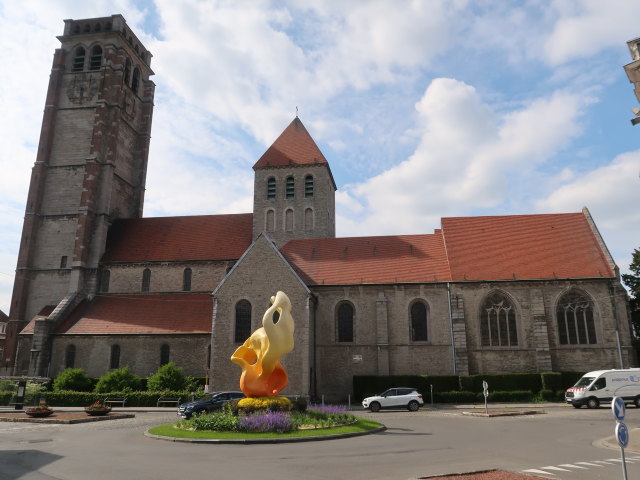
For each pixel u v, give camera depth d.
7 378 45.16
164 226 60.00
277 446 19.72
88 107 61.84
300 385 41.41
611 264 45.19
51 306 55.84
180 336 47.81
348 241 53.06
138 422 31.31
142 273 55.72
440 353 45.09
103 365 48.00
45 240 58.22
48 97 62.53
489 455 17.09
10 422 31.64
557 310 45.09
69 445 20.58
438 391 42.38
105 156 60.44
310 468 14.86
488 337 45.16
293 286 43.69
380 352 45.09
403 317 46.28
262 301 43.78
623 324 43.62
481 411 34.41
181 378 44.19
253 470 14.61
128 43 66.31
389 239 52.62
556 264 46.41
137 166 67.12
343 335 46.81
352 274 48.47
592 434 22.58
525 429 24.64
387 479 13.17
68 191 59.44
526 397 41.41
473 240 50.06
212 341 43.44
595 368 43.31
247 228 58.50
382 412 36.06
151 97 70.38
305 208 57.09
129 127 66.19
